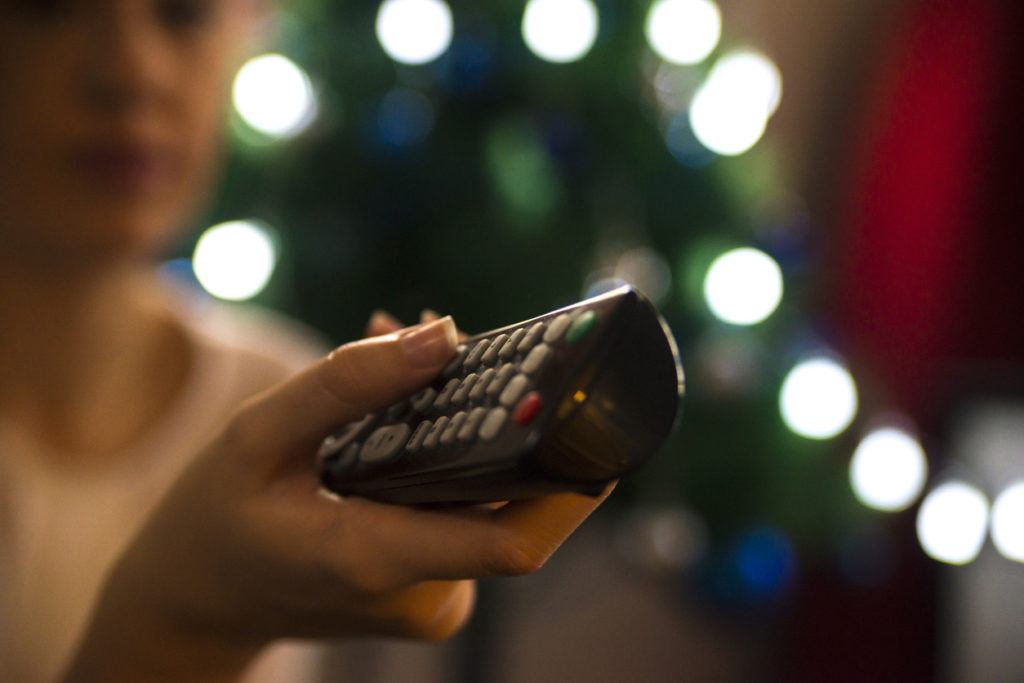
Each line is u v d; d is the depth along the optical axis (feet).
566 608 6.32
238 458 1.49
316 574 1.47
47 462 2.57
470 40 3.20
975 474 4.82
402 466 1.43
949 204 5.40
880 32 6.13
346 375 1.47
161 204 2.35
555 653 6.28
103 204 2.22
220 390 2.86
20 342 2.51
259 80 3.16
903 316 5.62
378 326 1.86
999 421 4.95
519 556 1.42
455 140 3.15
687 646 6.32
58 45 2.10
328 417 1.48
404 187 3.17
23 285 2.44
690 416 3.55
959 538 4.50
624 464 1.34
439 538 1.43
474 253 3.09
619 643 6.31
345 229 3.34
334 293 3.37
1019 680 4.40
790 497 3.61
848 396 3.64
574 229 3.37
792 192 6.56
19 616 2.44
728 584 3.80
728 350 3.58
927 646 5.16
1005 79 5.17
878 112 5.99
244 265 3.31
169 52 2.22
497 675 4.10
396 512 1.47
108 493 2.60
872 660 5.40
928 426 5.30
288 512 1.48
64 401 2.60
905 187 5.69
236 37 2.72
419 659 5.60
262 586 1.52
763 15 6.59
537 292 3.24
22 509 2.45
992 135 5.22
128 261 2.45
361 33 3.34
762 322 3.82
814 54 6.51
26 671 2.45
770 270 3.53
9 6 2.07
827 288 6.19
